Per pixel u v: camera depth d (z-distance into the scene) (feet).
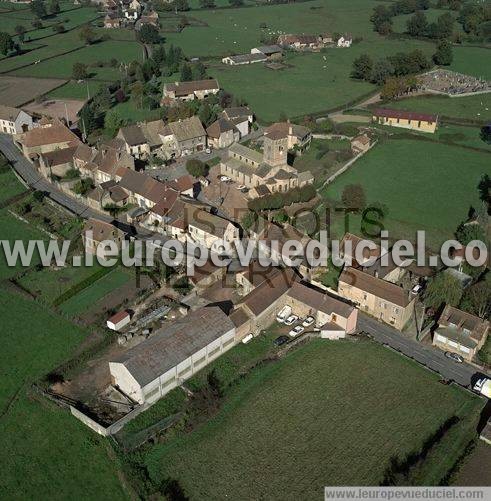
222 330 392.27
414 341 413.39
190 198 570.87
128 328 417.90
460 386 371.97
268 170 603.67
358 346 409.08
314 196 587.27
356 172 654.53
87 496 310.24
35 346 406.00
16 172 654.53
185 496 307.58
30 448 335.47
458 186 622.13
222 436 341.62
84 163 639.76
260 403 363.15
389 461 324.80
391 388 373.61
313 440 338.54
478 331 396.98
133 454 328.08
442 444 326.85
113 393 367.66
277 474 319.27
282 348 404.36
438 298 433.07
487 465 321.11
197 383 375.86
